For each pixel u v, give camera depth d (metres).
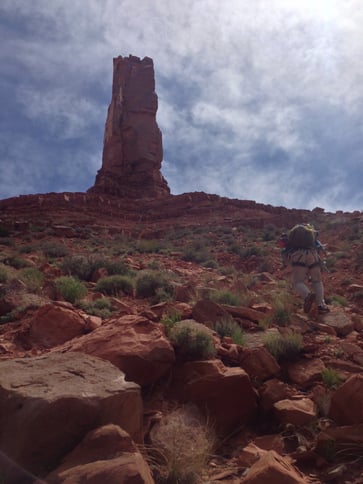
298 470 3.24
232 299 8.40
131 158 61.66
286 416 4.02
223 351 5.13
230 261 21.72
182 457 3.11
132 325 5.07
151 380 4.43
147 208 51.47
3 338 6.25
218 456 3.56
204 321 6.48
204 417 4.06
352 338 6.65
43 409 2.85
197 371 4.50
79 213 44.94
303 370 5.01
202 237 32.75
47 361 3.82
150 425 3.71
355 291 13.19
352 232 26.67
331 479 3.17
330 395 4.28
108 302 8.13
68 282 9.13
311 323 7.18
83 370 3.61
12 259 13.87
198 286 10.04
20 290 8.56
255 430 4.15
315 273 8.25
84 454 2.71
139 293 9.97
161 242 30.22
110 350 4.46
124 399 3.23
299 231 8.52
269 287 12.37
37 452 2.83
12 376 3.39
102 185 56.59
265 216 44.22
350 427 3.57
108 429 2.83
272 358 5.00
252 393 4.30
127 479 2.44
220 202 50.81
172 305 7.07
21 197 47.34
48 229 33.59
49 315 6.35
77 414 2.95
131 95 64.44
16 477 2.75
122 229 38.94
